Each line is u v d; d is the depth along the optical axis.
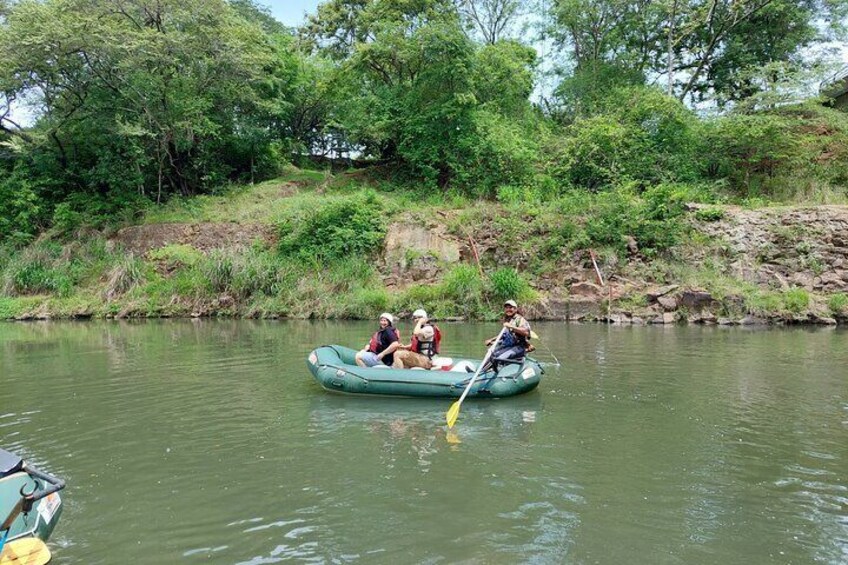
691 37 27.00
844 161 20.55
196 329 14.84
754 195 20.02
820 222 16.47
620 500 4.35
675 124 21.47
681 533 3.86
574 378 8.43
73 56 20.09
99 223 21.80
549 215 18.61
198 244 20.55
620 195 18.31
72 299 18.70
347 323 15.86
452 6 25.69
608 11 27.45
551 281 17.16
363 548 3.68
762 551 3.63
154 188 24.02
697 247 16.95
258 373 9.02
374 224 19.47
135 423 6.43
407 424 6.32
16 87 20.86
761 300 14.83
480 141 21.48
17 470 3.83
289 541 3.78
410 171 23.80
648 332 13.30
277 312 17.39
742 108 21.69
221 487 4.65
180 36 20.38
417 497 4.41
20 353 11.34
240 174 26.11
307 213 19.94
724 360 9.70
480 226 18.91
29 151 22.64
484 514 4.13
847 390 7.61
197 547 3.72
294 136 28.83
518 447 5.53
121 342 12.61
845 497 4.39
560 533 3.85
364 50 22.50
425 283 17.73
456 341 12.04
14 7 19.95
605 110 23.77
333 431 6.08
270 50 25.53
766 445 5.53
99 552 3.69
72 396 7.70
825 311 14.47
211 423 6.40
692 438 5.75
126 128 20.00
